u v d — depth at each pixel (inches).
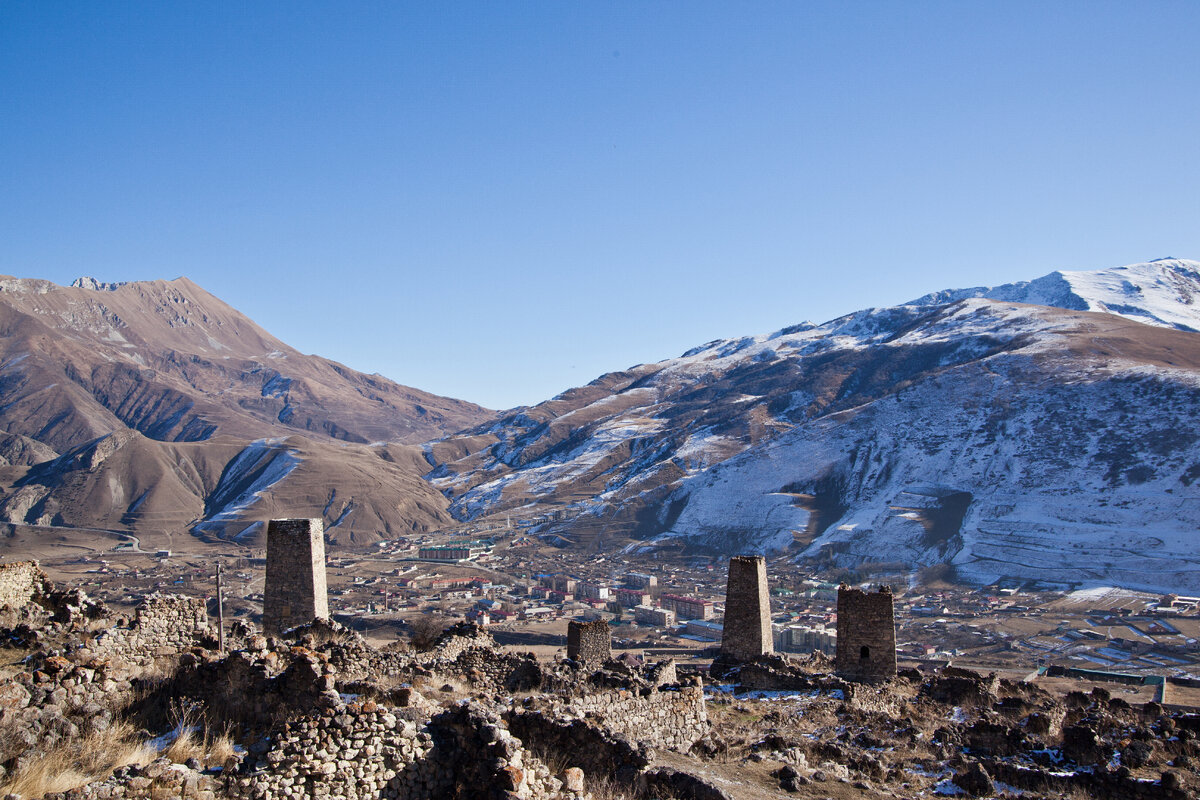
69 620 786.8
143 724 601.9
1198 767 944.9
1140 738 1045.2
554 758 705.6
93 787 453.7
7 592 795.4
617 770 699.4
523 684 999.0
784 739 979.3
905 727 1105.4
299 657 610.2
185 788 472.4
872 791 855.1
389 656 955.3
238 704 614.2
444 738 561.9
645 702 916.6
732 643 1578.5
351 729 525.7
